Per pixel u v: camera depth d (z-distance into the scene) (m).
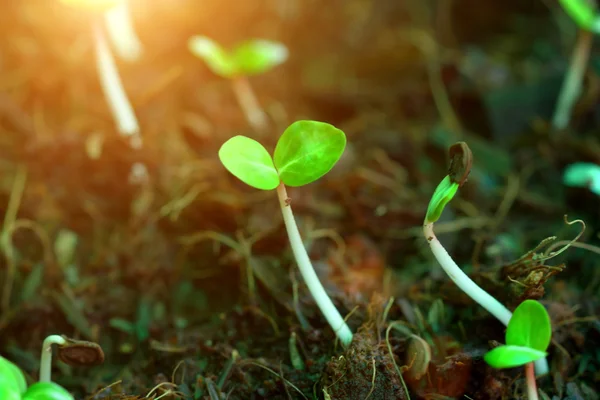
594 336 0.27
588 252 0.31
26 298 0.30
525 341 0.23
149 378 0.28
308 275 0.25
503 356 0.23
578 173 0.30
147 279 0.31
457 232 0.32
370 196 0.32
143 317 0.30
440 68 0.38
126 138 0.32
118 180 0.33
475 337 0.27
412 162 0.34
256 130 0.35
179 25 0.40
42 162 0.33
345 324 0.26
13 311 0.30
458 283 0.25
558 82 0.36
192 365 0.27
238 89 0.36
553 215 0.33
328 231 0.31
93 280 0.31
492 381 0.26
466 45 0.41
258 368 0.27
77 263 0.31
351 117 0.38
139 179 0.32
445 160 0.35
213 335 0.28
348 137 0.36
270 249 0.30
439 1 0.43
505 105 0.36
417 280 0.30
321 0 0.43
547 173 0.34
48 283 0.30
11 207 0.32
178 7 0.40
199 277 0.31
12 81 0.36
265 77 0.40
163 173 0.32
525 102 0.36
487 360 0.23
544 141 0.35
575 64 0.34
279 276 0.29
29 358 0.29
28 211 0.32
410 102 0.37
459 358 0.26
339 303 0.28
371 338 0.26
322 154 0.24
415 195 0.33
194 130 0.34
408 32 0.41
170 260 0.31
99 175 0.33
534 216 0.33
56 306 0.30
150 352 0.29
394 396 0.25
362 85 0.40
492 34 0.42
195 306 0.30
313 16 0.43
